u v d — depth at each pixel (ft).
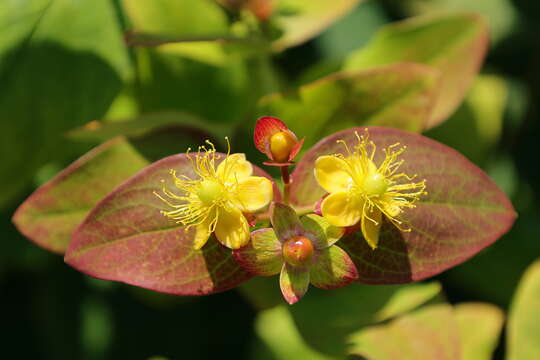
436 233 1.23
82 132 1.32
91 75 1.38
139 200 1.21
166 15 1.38
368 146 1.23
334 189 1.19
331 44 1.55
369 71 1.28
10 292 1.52
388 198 1.20
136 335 1.50
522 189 1.53
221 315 1.51
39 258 1.48
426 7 1.57
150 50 1.39
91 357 1.49
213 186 1.18
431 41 1.40
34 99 1.37
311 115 1.30
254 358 1.42
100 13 1.37
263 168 1.32
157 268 1.21
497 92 1.49
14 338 1.52
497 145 1.54
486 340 1.41
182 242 1.22
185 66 1.40
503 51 1.57
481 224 1.24
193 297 1.50
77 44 1.37
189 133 1.33
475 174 1.24
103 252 1.21
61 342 1.50
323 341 1.32
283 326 1.42
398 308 1.32
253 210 1.19
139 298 1.48
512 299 1.47
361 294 1.34
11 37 1.35
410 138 1.24
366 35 1.56
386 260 1.23
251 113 1.30
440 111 1.38
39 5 1.36
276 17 1.40
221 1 1.38
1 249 1.47
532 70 1.56
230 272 1.22
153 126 1.31
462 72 1.39
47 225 1.28
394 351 1.31
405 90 1.29
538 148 1.57
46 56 1.36
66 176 1.29
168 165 1.22
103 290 1.50
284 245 1.18
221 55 1.38
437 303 1.34
